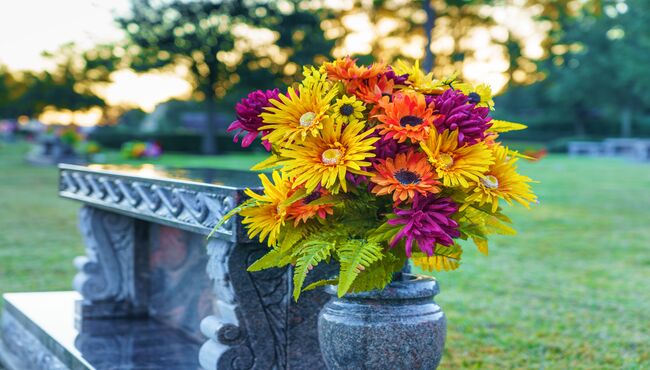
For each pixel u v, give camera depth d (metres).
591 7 33.75
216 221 3.27
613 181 22.16
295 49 48.62
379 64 2.79
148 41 49.00
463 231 2.71
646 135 64.19
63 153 34.97
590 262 8.95
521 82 64.38
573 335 5.61
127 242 5.25
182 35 48.72
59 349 4.43
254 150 51.22
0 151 43.84
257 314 3.37
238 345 3.35
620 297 6.95
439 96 2.66
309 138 2.64
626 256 9.39
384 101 2.64
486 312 6.39
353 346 2.69
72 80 65.94
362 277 2.63
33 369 4.88
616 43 58.41
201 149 51.16
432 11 35.28
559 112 66.12
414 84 2.88
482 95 2.91
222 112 61.00
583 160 37.31
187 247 4.74
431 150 2.55
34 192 19.75
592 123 65.75
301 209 2.75
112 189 4.56
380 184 2.53
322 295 3.47
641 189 19.36
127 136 49.94
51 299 5.61
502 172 2.72
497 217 2.80
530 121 66.94
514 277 7.98
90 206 5.14
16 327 5.35
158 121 79.25
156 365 3.94
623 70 56.75
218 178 3.80
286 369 3.43
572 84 61.59
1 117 69.75
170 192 3.72
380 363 2.67
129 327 4.88
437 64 41.75
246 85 50.53
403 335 2.67
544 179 22.88
